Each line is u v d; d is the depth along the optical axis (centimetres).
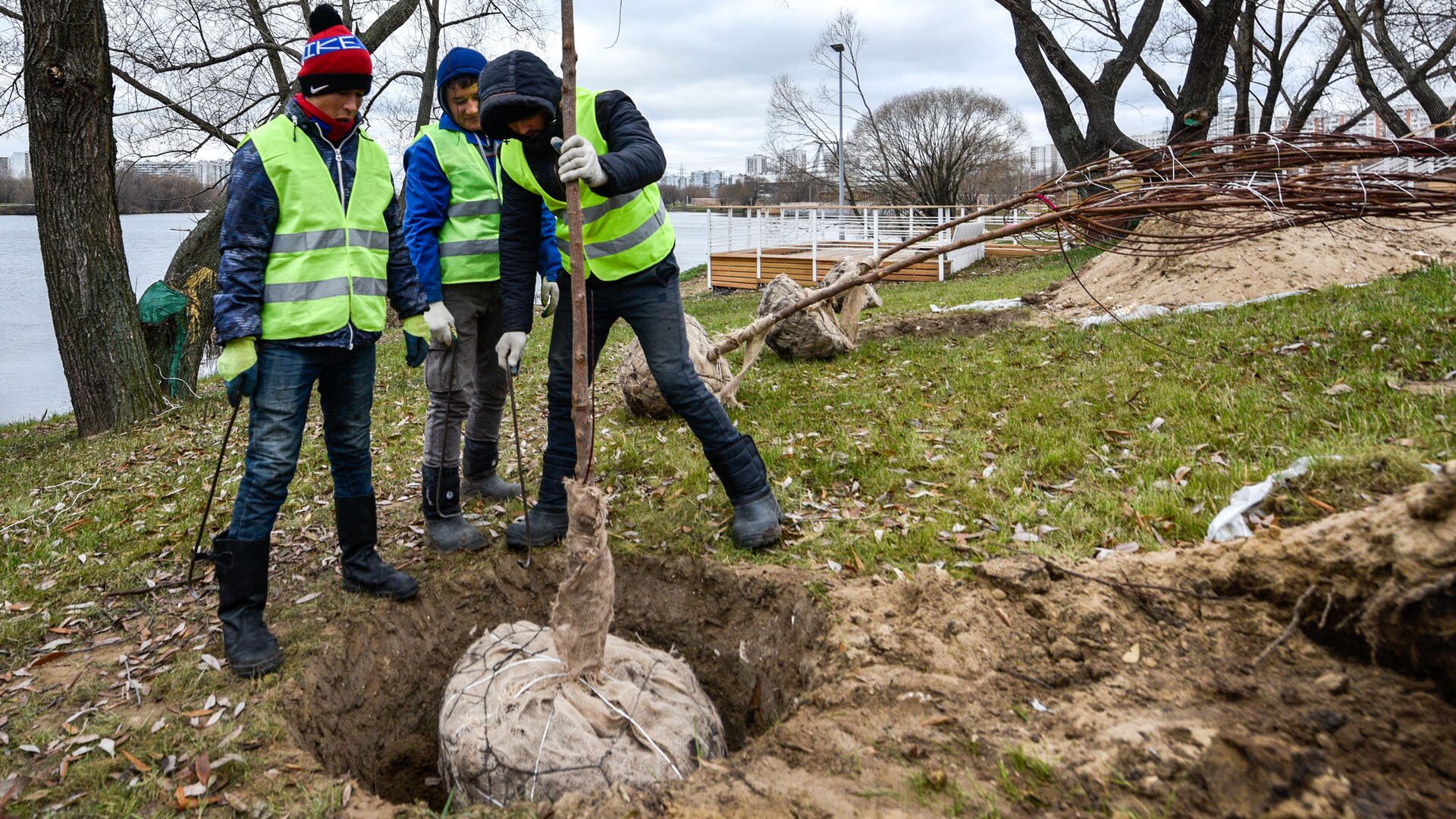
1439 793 194
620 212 356
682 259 3909
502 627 348
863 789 233
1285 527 338
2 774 278
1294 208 369
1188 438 458
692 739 289
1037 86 1967
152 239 3216
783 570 375
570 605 296
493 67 323
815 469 482
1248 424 458
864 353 780
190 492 568
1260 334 629
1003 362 680
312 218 326
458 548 423
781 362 776
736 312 1488
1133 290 882
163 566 439
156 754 280
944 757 242
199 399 1006
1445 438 387
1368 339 567
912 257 467
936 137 3419
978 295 1228
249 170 315
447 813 253
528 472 537
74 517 539
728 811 229
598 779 267
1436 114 2041
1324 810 187
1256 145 396
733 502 402
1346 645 252
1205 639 271
